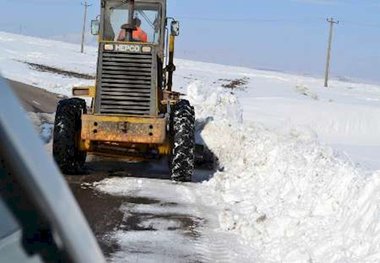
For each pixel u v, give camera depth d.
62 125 9.81
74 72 45.94
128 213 7.57
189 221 7.32
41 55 59.59
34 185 1.58
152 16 10.59
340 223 6.26
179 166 9.77
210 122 12.53
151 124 9.48
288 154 9.91
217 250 6.17
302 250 5.85
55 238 1.62
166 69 11.09
